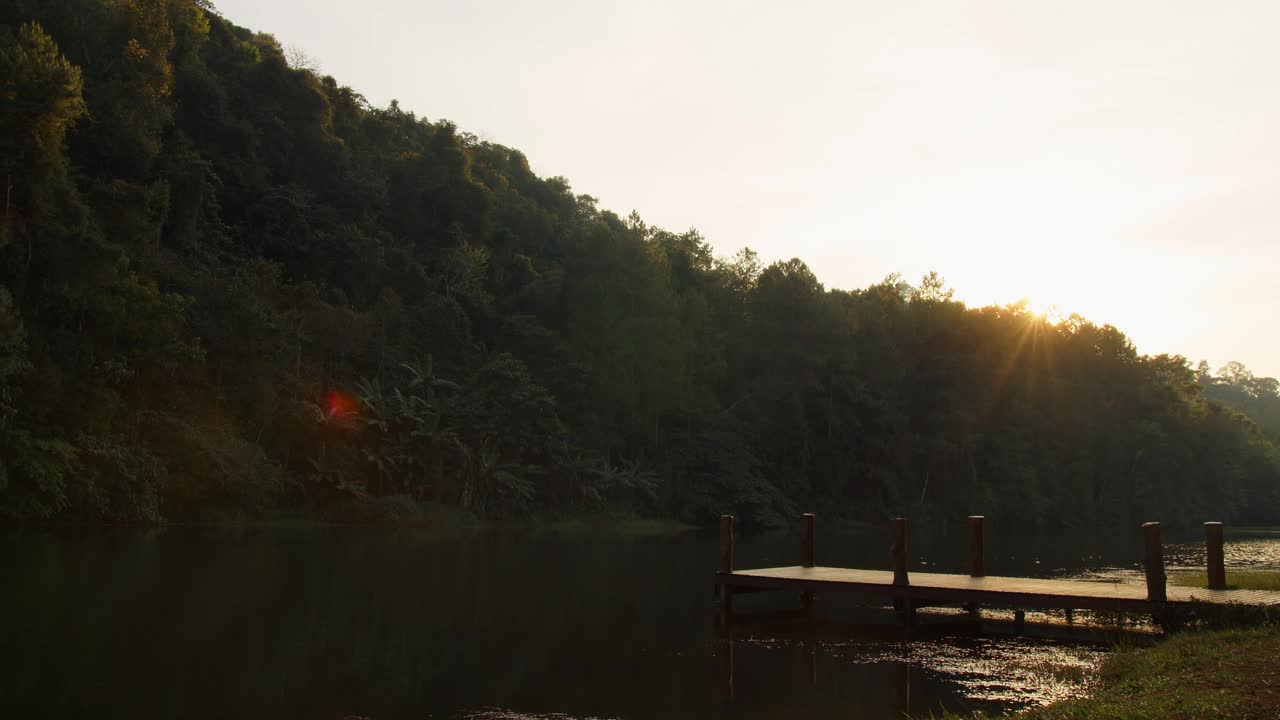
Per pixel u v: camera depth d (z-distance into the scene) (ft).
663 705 29.78
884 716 28.50
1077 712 23.34
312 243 162.50
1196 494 248.73
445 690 30.83
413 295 169.99
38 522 85.15
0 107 81.92
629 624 46.03
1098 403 234.38
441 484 131.75
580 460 149.89
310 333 132.36
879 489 198.29
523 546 96.63
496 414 140.46
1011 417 217.77
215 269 132.57
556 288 181.27
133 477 89.97
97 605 43.42
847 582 49.90
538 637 41.19
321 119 187.32
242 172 161.58
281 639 37.86
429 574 62.95
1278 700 22.72
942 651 40.75
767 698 30.96
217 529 95.45
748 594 61.41
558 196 302.66
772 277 203.00
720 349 189.98
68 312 92.02
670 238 241.35
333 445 121.60
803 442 186.70
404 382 145.69
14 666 31.19
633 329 168.35
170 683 30.07
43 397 82.94
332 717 27.04
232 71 182.80
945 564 84.69
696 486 167.12
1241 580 50.57
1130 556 98.89
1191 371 289.53
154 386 103.30
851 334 207.00
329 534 98.27
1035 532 183.83
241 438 112.16
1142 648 39.60
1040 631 46.60
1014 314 225.97
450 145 210.38
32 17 119.96
